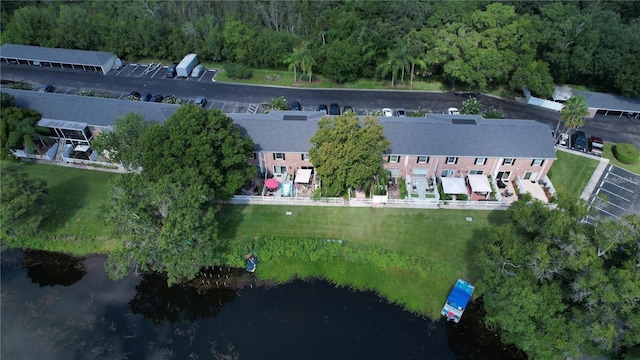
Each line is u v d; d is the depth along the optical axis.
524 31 78.25
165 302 49.88
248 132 61.38
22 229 53.97
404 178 63.28
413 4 86.88
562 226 40.22
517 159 60.25
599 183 62.41
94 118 67.00
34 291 50.78
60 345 45.53
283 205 58.69
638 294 34.91
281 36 91.12
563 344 37.16
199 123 52.59
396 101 81.25
